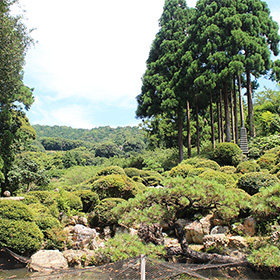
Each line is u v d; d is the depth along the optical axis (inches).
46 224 276.5
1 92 548.1
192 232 288.7
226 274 195.0
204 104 1023.6
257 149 698.8
